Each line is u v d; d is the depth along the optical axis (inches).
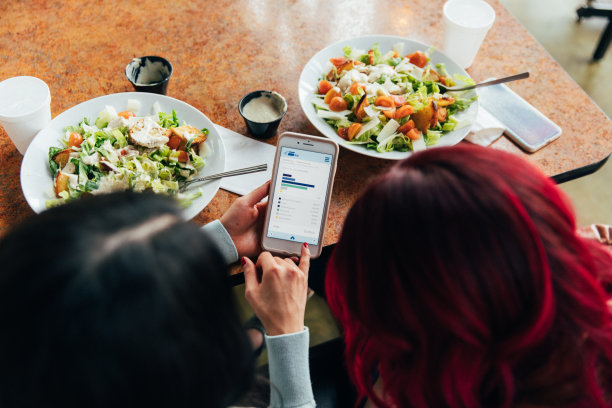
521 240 16.9
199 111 38.8
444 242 17.1
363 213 19.1
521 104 43.1
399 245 17.9
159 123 38.1
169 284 14.4
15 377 14.5
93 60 44.3
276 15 49.6
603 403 19.5
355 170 39.1
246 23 48.6
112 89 42.5
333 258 22.7
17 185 36.0
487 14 43.8
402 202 17.8
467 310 17.2
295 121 41.7
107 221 14.8
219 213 35.5
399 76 41.0
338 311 26.4
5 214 34.3
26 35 45.8
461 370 19.0
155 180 34.9
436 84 40.9
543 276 17.1
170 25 47.8
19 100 35.4
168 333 14.5
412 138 37.5
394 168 19.3
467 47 44.3
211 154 37.1
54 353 13.8
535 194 18.3
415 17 50.8
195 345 15.4
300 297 29.0
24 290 13.6
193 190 35.0
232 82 43.9
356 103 38.5
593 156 40.3
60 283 13.4
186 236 15.7
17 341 13.9
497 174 17.9
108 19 47.8
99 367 13.9
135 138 35.8
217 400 17.4
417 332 19.0
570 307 18.8
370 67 41.8
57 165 34.8
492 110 42.4
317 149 31.5
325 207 31.6
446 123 39.1
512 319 17.7
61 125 37.1
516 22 51.4
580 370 19.4
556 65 47.5
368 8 51.1
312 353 38.7
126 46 45.6
